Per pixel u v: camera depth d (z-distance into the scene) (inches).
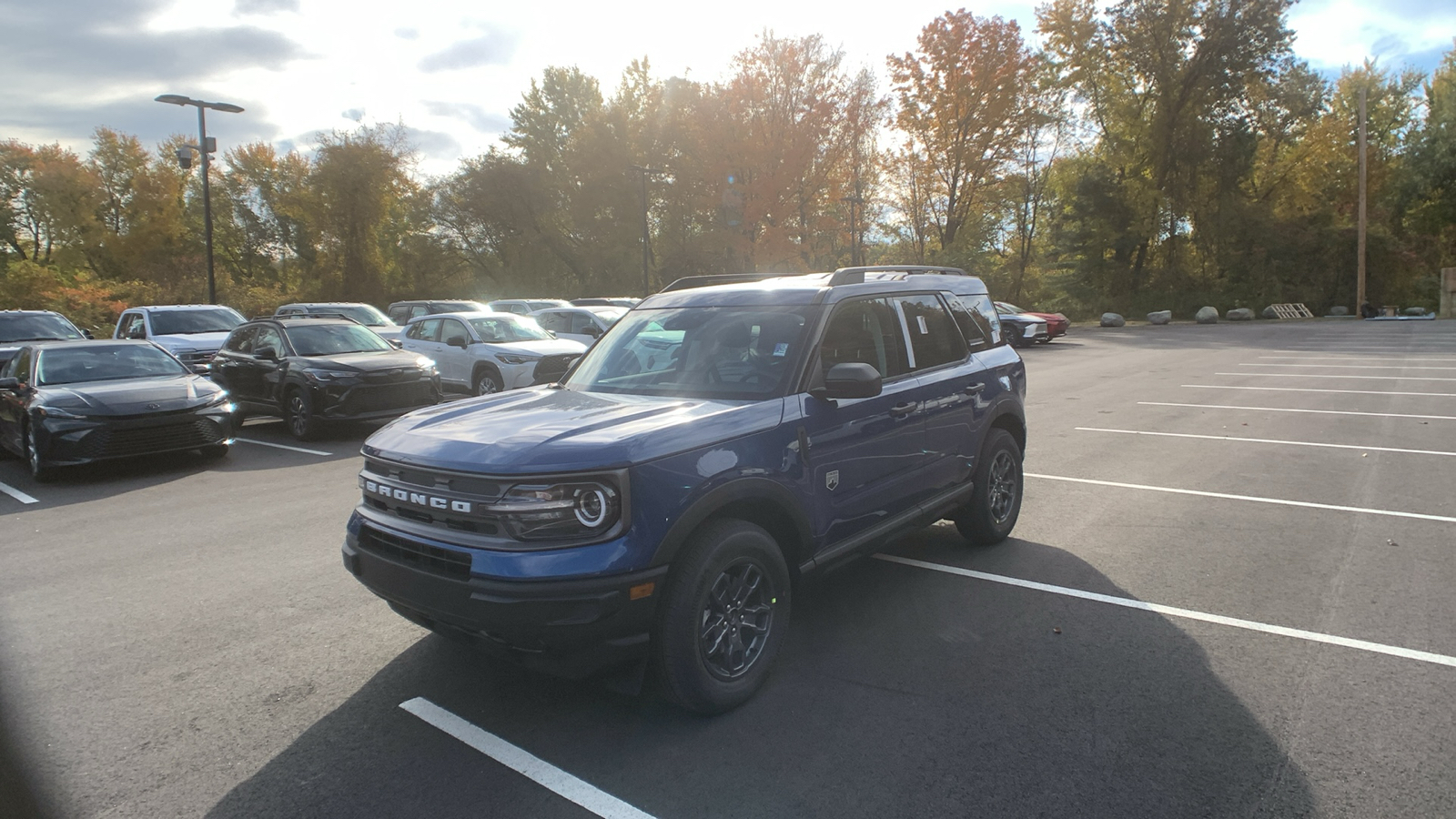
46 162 2082.9
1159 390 558.3
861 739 123.4
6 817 108.0
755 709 133.6
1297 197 1815.9
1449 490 268.4
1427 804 104.2
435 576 121.3
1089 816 103.3
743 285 182.5
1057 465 324.2
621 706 136.5
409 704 138.3
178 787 115.1
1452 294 1464.1
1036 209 1916.8
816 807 106.5
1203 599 178.9
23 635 172.7
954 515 212.1
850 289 169.6
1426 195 1697.8
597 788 112.2
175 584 204.4
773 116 1577.3
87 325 1127.6
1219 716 128.2
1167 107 1734.7
